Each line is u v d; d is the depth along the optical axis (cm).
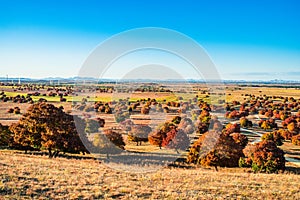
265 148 3111
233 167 3055
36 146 3453
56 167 1802
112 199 1270
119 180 1530
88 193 1312
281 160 3067
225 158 2820
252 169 3017
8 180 1383
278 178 1981
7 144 3872
